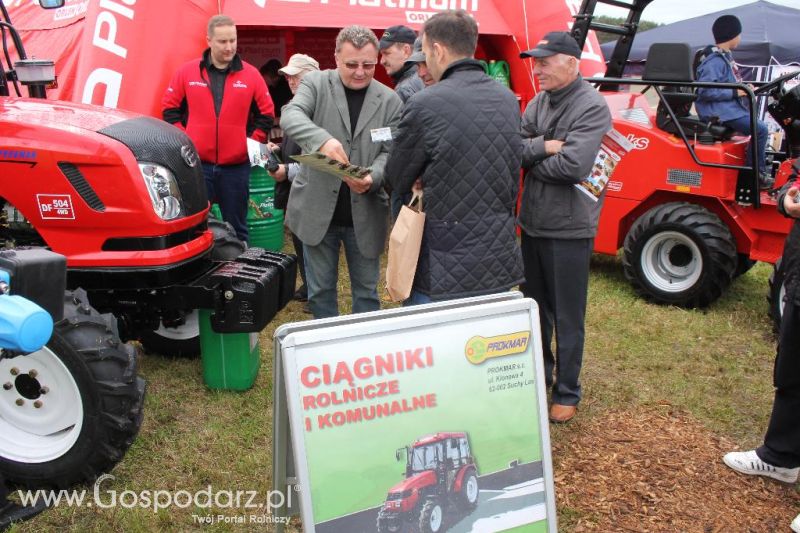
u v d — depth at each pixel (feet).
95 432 9.00
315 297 12.18
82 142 9.69
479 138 8.62
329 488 6.31
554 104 10.73
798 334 9.30
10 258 6.03
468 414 6.84
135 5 18.95
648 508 9.52
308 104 10.94
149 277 10.13
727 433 11.58
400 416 6.58
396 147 8.89
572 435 11.32
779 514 9.49
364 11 22.66
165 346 13.44
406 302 9.74
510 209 9.29
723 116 17.06
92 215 9.82
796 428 9.77
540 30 24.36
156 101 18.79
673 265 17.76
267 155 14.34
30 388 9.33
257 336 12.73
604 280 19.70
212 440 10.78
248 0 21.25
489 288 9.02
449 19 8.74
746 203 16.49
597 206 10.91
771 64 39.37
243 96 15.85
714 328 16.30
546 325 11.91
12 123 9.75
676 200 17.94
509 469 7.02
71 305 9.18
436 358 6.72
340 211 11.60
